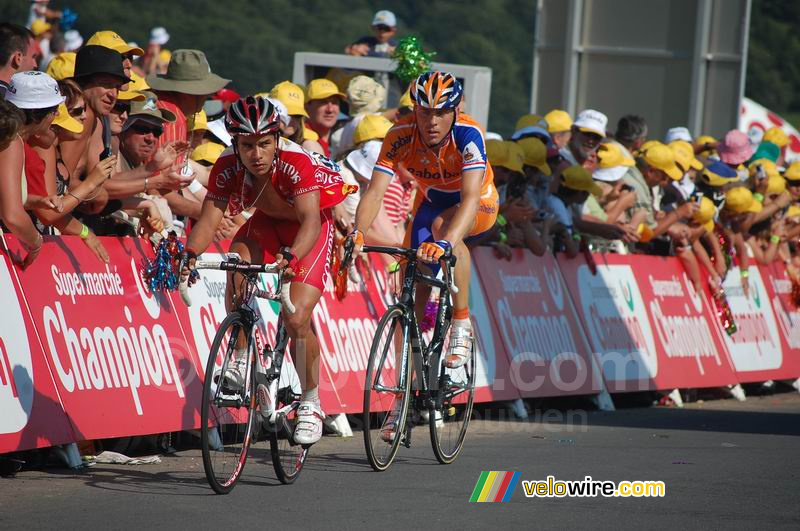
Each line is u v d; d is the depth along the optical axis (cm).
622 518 1403
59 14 4031
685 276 3003
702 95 3356
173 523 1294
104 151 1802
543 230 2503
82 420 1593
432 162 1744
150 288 1706
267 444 1908
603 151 2778
